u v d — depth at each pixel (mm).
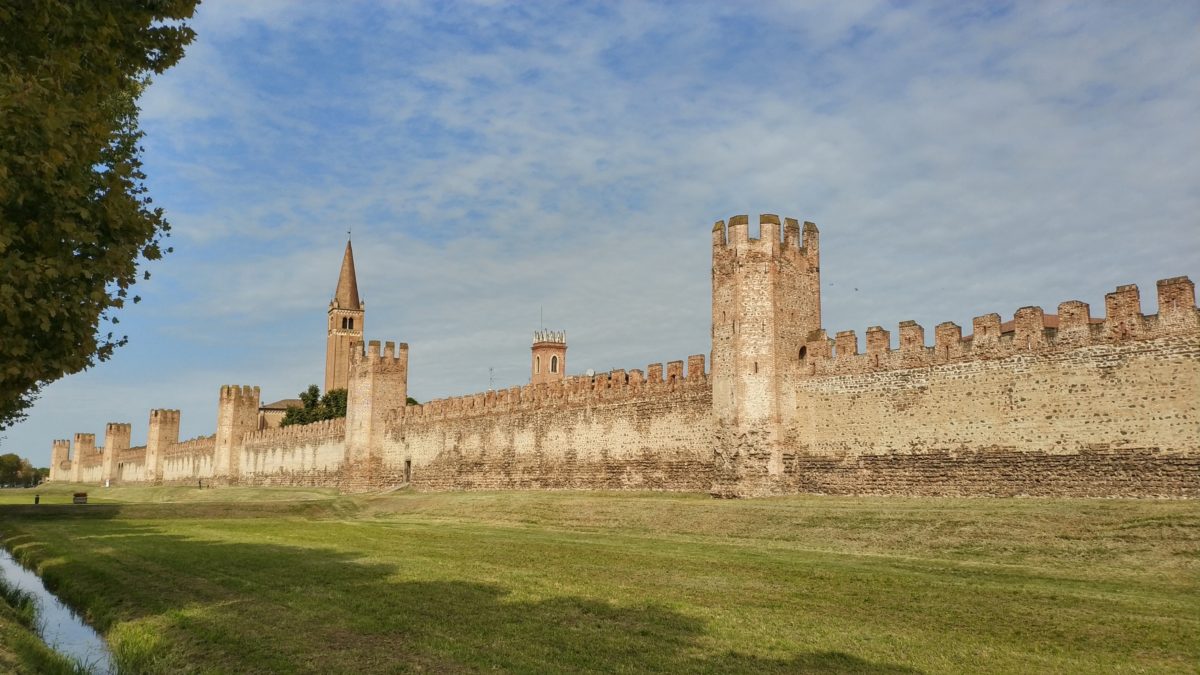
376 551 32562
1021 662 14938
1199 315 31109
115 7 16141
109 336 15914
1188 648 15844
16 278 13320
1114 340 33406
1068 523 29219
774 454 44469
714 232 48031
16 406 23906
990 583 23141
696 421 51156
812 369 44812
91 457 184375
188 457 133625
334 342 161875
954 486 38031
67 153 14008
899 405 40656
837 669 14516
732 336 45969
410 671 14656
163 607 21422
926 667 14648
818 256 48562
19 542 40312
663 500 45844
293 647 16594
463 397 73000
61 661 15375
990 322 37656
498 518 49406
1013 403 36344
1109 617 18469
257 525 49094
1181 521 27219
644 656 15391
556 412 62312
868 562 27766
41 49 14891
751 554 30203
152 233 16219
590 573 25625
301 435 99188
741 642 16375
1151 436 31938
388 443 83500
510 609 19797
